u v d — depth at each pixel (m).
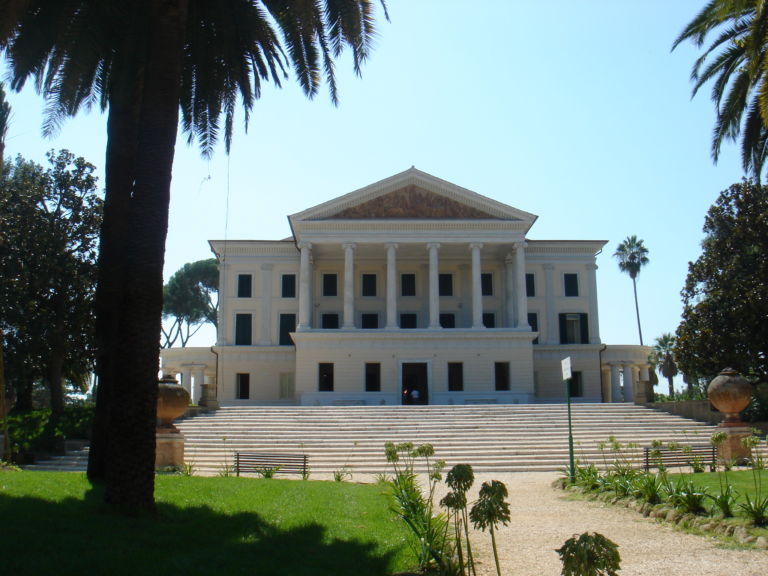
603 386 66.69
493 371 55.44
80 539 9.98
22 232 41.84
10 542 9.40
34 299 41.97
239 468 23.53
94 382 62.06
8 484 13.69
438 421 37.50
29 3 15.93
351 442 33.00
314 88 20.36
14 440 30.33
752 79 20.05
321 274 63.00
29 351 40.12
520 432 34.94
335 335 55.31
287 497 15.30
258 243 62.44
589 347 61.72
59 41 17.02
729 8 19.92
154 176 12.80
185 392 22.89
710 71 25.16
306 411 40.59
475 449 31.55
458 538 9.25
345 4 18.06
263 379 60.66
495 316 62.47
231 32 18.84
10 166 43.72
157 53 13.32
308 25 17.05
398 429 35.97
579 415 39.09
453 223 57.19
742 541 11.47
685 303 44.00
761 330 40.19
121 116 17.41
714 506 13.29
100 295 16.84
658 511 14.26
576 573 5.27
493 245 58.84
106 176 17.44
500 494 7.17
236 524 12.09
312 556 10.56
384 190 57.81
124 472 11.91
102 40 17.34
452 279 63.00
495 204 57.47
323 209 57.28
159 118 13.08
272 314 62.25
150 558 9.48
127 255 12.49
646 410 40.28
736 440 23.64
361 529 12.62
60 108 17.80
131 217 12.63
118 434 12.00
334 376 54.97
